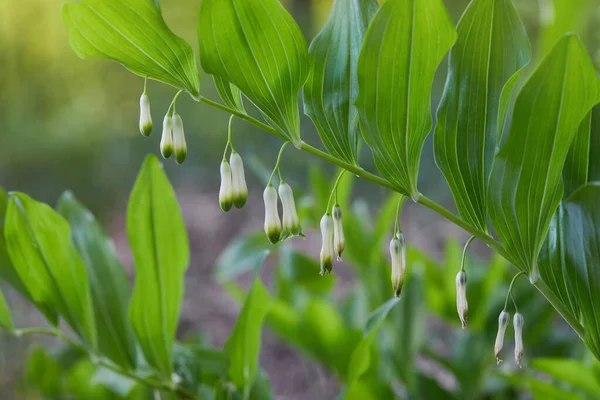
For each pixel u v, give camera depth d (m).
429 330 0.94
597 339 0.48
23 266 0.54
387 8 0.44
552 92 0.44
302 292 0.73
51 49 1.83
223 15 0.45
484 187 0.48
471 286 0.65
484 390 0.64
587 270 0.47
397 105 0.46
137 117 1.90
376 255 0.64
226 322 1.16
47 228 0.53
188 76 0.47
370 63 0.45
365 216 0.73
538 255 0.48
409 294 0.61
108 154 1.75
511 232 0.47
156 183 0.53
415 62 0.45
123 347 0.56
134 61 0.47
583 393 0.56
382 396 0.61
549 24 0.64
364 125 0.46
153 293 0.54
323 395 0.97
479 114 0.47
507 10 0.47
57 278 0.54
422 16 0.44
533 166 0.46
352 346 0.64
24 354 0.98
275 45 0.46
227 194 0.48
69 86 1.88
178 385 0.56
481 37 0.47
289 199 0.48
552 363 0.55
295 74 0.47
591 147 0.48
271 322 0.65
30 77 1.81
